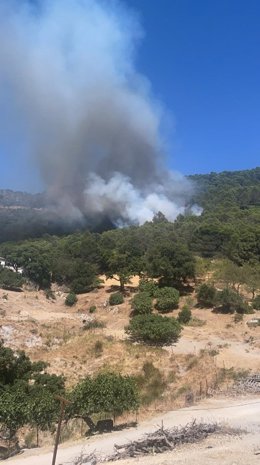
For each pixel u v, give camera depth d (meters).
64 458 29.45
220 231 136.00
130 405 36.22
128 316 88.12
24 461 30.14
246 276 94.75
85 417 36.31
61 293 116.88
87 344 71.88
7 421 35.75
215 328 77.44
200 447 27.64
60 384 47.69
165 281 98.94
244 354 64.12
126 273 105.06
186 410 39.75
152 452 27.39
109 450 29.66
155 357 65.00
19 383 43.12
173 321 74.50
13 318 84.19
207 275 105.62
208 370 58.09
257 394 44.97
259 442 28.16
